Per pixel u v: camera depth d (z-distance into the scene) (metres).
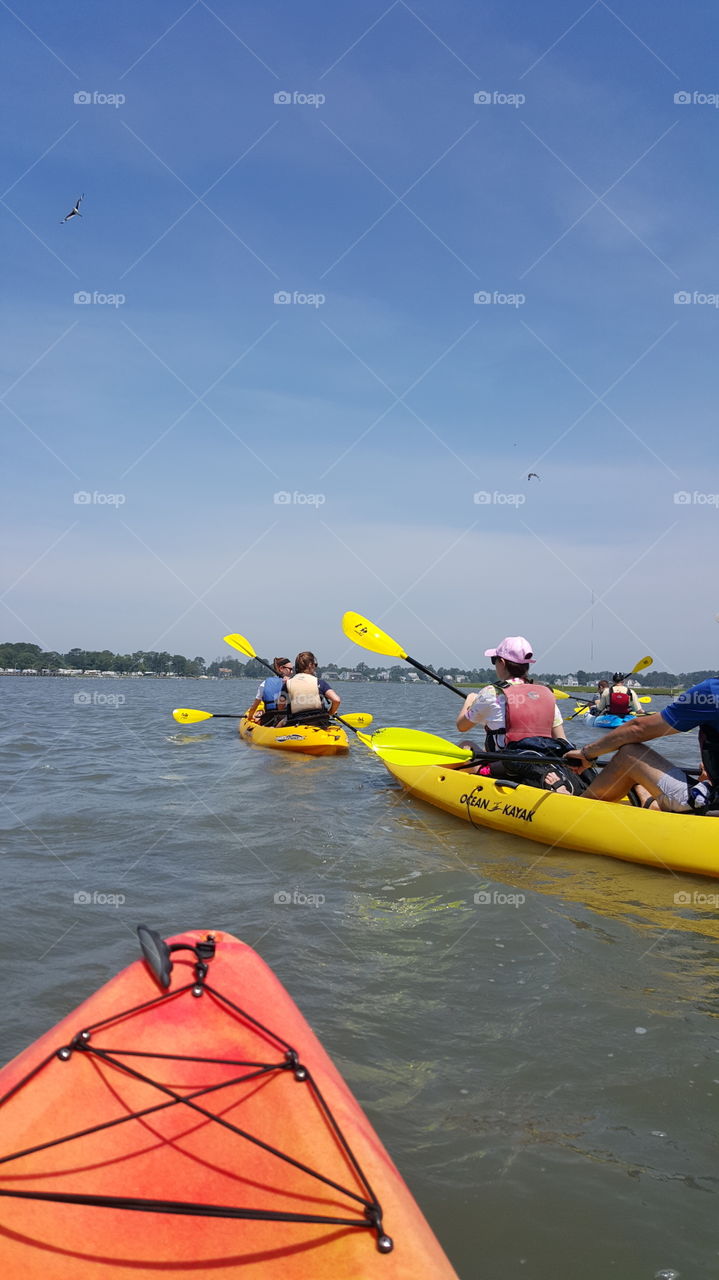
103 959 2.99
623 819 4.63
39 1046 1.68
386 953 3.11
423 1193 1.75
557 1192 1.76
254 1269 1.33
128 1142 1.51
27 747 9.78
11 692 30.20
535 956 3.11
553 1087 2.17
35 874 4.09
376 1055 2.33
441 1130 1.98
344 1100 1.61
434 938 3.29
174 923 3.39
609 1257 1.57
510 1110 2.06
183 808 5.86
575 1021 2.56
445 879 4.17
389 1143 1.92
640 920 3.57
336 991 2.75
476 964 3.02
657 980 2.89
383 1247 1.31
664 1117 2.04
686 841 4.33
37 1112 1.52
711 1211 1.71
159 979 1.81
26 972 2.86
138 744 10.36
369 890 3.95
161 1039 1.71
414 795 6.54
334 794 6.61
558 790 5.30
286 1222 1.37
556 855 4.75
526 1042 2.42
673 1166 1.86
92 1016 1.74
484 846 4.94
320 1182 1.44
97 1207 1.40
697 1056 2.34
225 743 10.59
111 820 5.40
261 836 5.01
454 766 6.27
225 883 3.99
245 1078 1.63
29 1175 1.42
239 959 2.00
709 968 3.01
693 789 4.45
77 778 7.26
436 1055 2.33
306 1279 1.30
